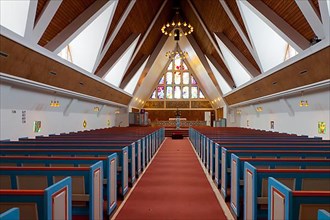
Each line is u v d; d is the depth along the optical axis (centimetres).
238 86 1593
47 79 879
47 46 871
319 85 818
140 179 733
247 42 1167
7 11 659
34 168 363
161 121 2936
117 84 1711
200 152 1131
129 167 654
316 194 244
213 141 756
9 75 699
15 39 620
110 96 1666
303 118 1099
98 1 941
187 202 531
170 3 1678
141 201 536
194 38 1969
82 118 1459
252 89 1387
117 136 945
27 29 663
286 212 249
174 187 646
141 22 1429
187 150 1414
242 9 1007
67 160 441
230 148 609
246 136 952
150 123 2839
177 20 1938
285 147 602
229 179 552
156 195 578
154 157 1161
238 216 435
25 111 907
